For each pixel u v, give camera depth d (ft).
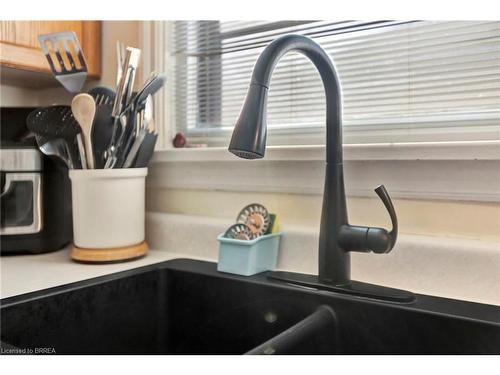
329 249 2.57
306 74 3.45
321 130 3.33
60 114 3.22
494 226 2.48
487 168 2.48
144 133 3.24
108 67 4.33
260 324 2.71
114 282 2.83
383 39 3.12
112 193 3.22
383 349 2.31
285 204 3.21
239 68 3.88
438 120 2.86
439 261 2.52
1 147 3.48
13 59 3.73
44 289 2.59
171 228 3.62
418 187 2.69
